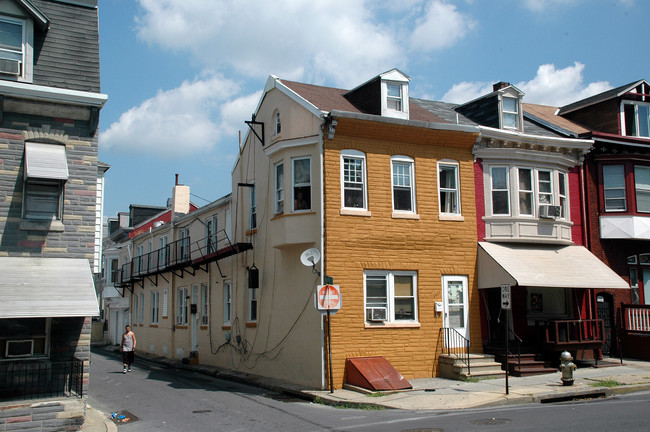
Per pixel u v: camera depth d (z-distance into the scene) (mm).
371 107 19609
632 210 21750
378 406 13812
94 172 13430
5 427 10742
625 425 10367
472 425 10984
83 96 13211
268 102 21062
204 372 23016
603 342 19406
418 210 18672
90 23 14492
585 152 21531
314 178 17891
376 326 17500
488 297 19531
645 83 23250
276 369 19047
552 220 20359
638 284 22234
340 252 17359
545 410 12391
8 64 12883
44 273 12211
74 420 11242
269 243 20047
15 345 12414
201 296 26750
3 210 12594
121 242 41656
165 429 11883
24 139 12961
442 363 17969
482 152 19844
